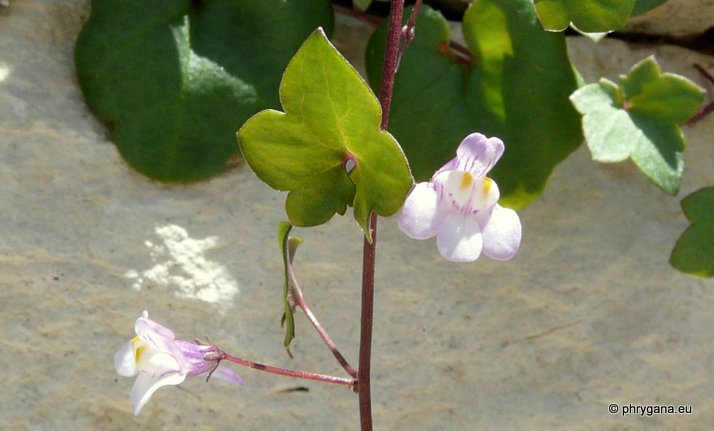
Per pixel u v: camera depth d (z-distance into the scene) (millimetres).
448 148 229
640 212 238
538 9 219
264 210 231
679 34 245
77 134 226
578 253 236
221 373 211
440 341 234
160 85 226
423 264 234
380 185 199
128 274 226
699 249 233
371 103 195
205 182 229
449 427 235
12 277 225
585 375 237
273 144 200
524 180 230
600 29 218
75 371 228
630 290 237
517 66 230
